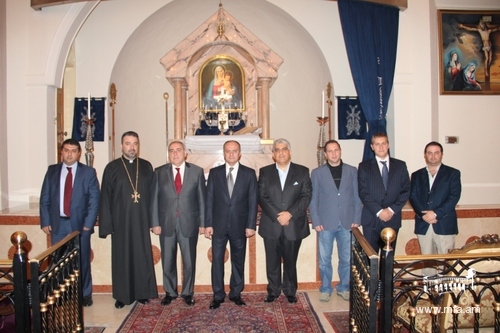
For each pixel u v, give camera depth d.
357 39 5.90
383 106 5.92
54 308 2.56
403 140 6.09
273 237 3.94
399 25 6.05
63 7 5.96
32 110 5.93
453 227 3.93
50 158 6.04
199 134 7.52
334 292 4.41
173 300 4.23
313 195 4.09
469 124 6.05
